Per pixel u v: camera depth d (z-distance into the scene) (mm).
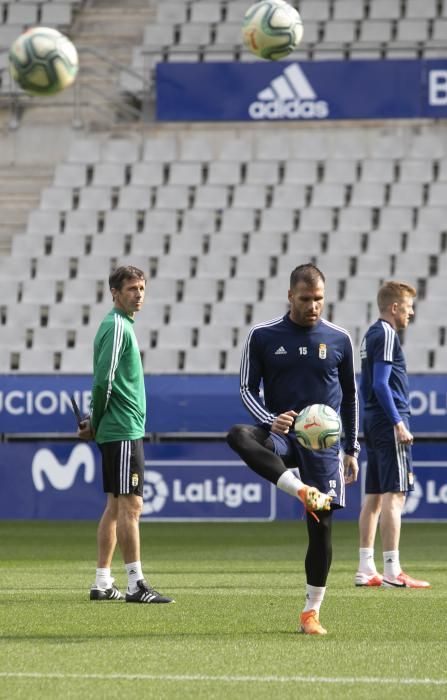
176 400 47438
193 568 30250
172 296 60344
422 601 21891
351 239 61781
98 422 21422
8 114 70062
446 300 58875
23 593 23531
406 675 13852
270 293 59938
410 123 66625
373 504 25375
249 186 64188
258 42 38438
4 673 13906
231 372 47406
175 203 64188
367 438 25344
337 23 69875
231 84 62625
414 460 47188
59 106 69938
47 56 37250
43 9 73438
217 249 62031
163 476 48188
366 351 25047
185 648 15852
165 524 48156
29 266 62844
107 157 66688
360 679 13570
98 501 48750
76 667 14320
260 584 25594
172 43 70875
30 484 48688
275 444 17109
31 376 47719
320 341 17547
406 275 60531
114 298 21562
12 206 66625
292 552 35906
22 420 47656
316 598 17438
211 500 48000
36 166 68000
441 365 57031
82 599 22219
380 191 63438
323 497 16172
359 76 61719
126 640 16609
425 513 47188
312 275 17281
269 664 14562
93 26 73562
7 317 60594
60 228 64438
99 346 21156
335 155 65812
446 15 69750
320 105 61906
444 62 61312
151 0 74312
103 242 63000
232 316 59312
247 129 67688
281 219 62844
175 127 68188
